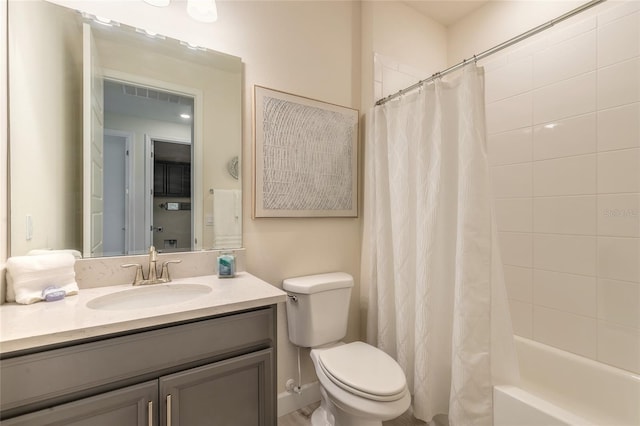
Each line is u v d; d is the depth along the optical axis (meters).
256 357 1.08
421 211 1.50
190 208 1.47
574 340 1.59
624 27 1.43
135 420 0.86
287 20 1.76
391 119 1.75
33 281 1.01
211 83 1.52
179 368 0.94
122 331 0.84
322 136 1.86
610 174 1.47
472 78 1.30
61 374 0.77
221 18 1.55
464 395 1.26
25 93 1.11
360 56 2.06
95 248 1.26
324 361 1.39
